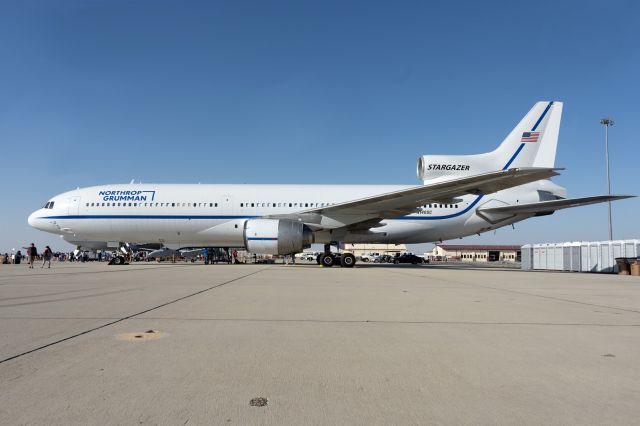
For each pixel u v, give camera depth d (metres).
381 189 23.61
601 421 2.72
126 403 2.94
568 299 8.91
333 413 2.83
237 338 4.90
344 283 11.88
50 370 3.62
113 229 23.06
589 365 3.94
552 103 23.31
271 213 22.78
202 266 23.84
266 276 14.37
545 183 24.09
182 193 23.14
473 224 23.53
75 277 13.66
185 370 3.69
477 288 11.16
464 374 3.68
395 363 3.99
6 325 5.48
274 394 3.16
